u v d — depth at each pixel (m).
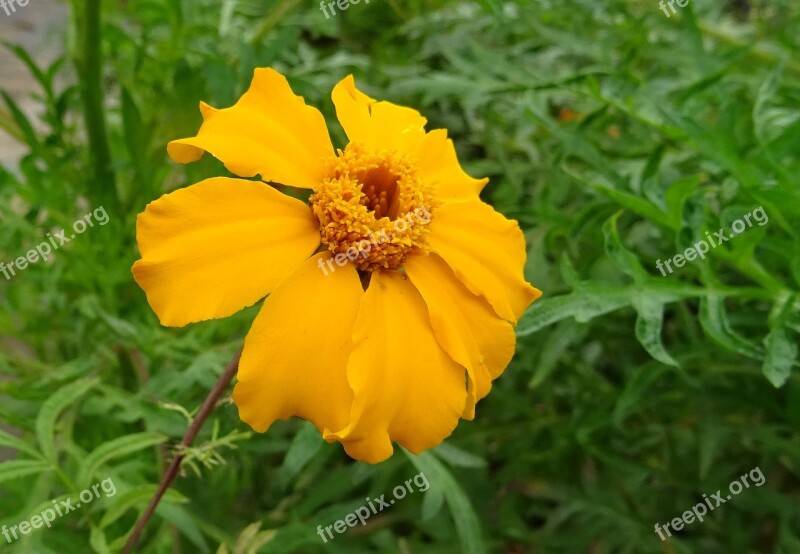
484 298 0.15
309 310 0.14
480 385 0.15
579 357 0.25
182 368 0.19
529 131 0.24
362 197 0.15
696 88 0.19
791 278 0.18
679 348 0.19
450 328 0.14
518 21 0.26
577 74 0.20
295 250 0.14
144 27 0.23
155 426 0.18
